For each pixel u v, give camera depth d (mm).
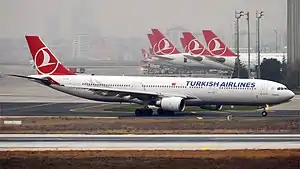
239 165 129875
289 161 133750
